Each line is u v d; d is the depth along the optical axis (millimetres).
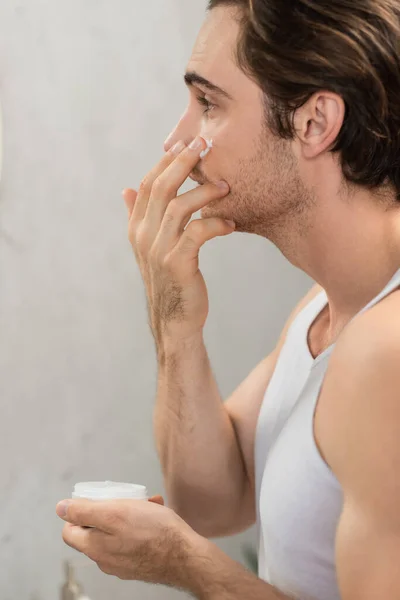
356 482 758
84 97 1599
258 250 1788
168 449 1257
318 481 913
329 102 916
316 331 1149
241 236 1770
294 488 937
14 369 1580
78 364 1633
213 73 970
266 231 1021
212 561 921
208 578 910
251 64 938
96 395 1653
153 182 1136
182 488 1254
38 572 1615
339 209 951
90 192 1618
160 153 1676
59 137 1583
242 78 954
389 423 729
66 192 1598
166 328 1198
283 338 1286
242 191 995
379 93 901
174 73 1676
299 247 1006
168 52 1667
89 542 956
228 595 898
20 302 1576
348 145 921
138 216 1167
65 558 1635
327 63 901
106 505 946
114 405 1671
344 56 898
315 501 920
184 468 1243
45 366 1605
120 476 1684
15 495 1595
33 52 1550
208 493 1253
